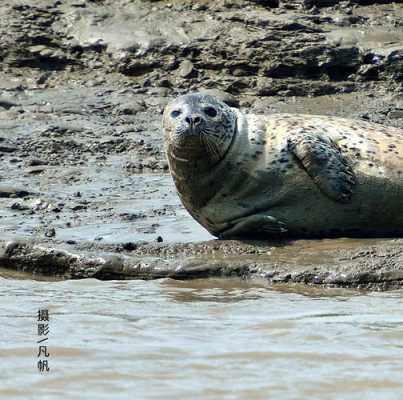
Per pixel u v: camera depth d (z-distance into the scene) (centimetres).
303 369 2555
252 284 3628
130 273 3772
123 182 5469
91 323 3017
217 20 7256
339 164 3931
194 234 4353
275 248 3881
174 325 3000
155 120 6538
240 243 3941
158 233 4384
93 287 3625
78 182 5475
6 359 2634
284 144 3981
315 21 7162
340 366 2577
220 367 2575
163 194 5216
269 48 6938
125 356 2666
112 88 6956
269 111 6588
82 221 4662
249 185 4000
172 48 7100
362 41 6969
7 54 7300
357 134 4012
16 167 5734
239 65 6962
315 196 3956
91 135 6206
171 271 3734
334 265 3616
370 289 3522
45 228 4481
